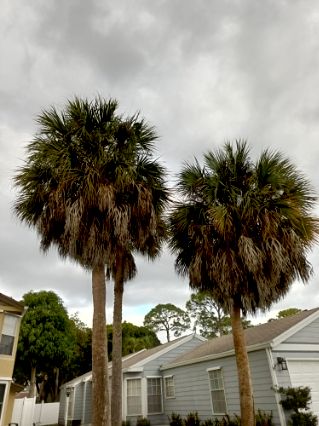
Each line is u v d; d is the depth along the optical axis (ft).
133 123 34.32
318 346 40.50
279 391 35.73
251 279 28.50
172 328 148.05
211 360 49.93
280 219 29.09
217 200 31.45
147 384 63.67
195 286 30.99
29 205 30.58
